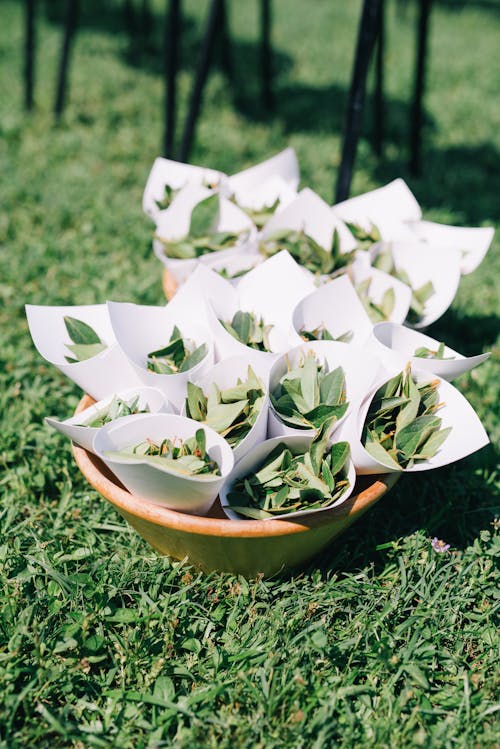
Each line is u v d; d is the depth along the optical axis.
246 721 1.02
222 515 1.11
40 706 1.01
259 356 1.10
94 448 1.01
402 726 1.02
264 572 1.12
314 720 1.01
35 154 2.25
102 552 1.17
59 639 1.08
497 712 1.04
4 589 1.11
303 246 1.30
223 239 1.33
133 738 1.01
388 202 1.38
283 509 1.04
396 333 1.16
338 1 4.67
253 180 1.44
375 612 1.10
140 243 1.80
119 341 1.11
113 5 4.06
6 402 1.37
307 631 1.08
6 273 1.66
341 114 2.70
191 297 1.17
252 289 1.20
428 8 1.93
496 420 1.36
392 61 3.38
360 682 1.07
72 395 1.39
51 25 3.67
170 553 1.13
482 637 1.10
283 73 3.16
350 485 1.04
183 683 1.05
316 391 1.08
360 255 1.29
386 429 1.10
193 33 3.62
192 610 1.11
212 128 2.47
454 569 1.16
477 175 2.26
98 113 2.59
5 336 1.49
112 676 1.06
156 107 2.67
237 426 1.06
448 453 1.07
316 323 1.17
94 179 2.11
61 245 1.77
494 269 1.75
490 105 2.91
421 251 1.30
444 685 1.07
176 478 0.98
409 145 2.28
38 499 1.25
